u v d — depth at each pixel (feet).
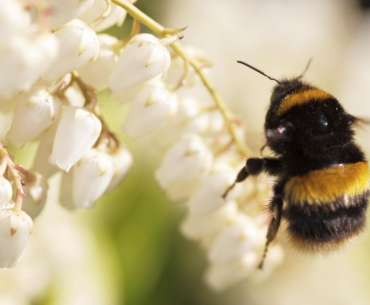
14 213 0.61
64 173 0.65
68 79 0.63
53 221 0.88
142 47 0.63
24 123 0.61
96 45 0.61
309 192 0.70
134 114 0.65
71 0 0.60
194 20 1.08
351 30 1.20
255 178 0.71
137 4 1.02
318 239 0.70
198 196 0.69
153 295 0.99
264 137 0.73
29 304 0.87
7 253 0.61
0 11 0.58
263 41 1.10
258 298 1.00
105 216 0.94
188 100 0.70
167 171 0.69
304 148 0.71
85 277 0.90
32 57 0.58
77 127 0.62
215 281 0.73
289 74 1.09
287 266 0.99
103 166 0.64
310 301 1.00
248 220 0.72
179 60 0.67
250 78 1.06
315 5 1.19
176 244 0.99
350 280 1.01
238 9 1.12
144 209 0.96
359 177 0.71
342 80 1.12
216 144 0.70
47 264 0.88
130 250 0.97
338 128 0.71
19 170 0.63
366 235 0.99
